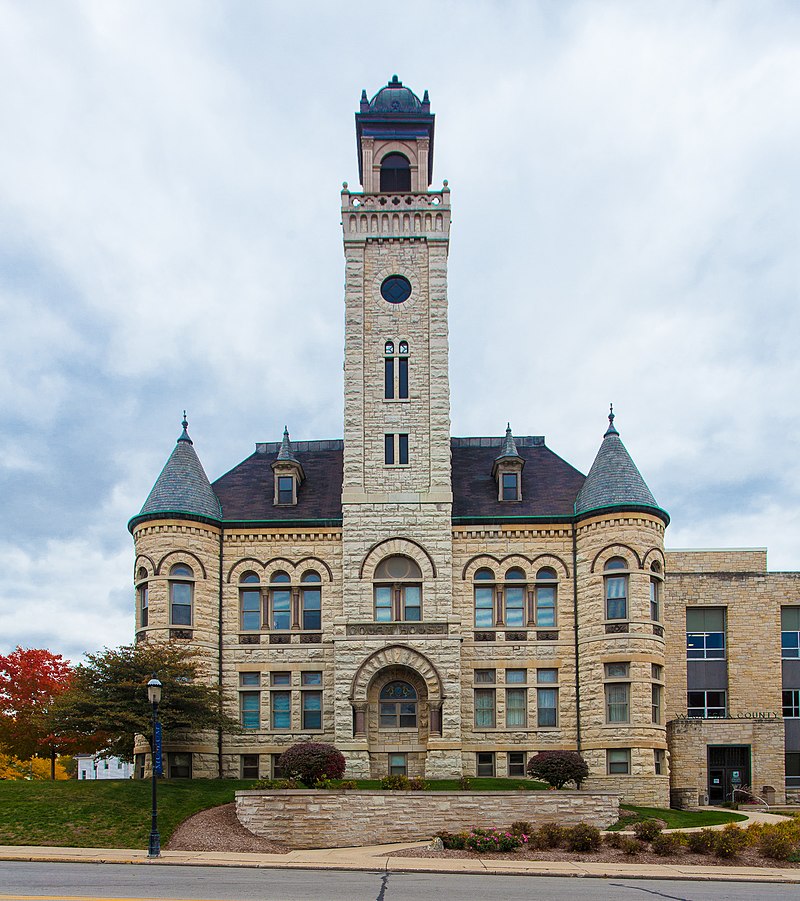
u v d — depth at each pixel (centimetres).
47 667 6153
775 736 5559
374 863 3375
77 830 3853
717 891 2881
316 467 6003
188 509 5366
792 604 6122
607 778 5034
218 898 2489
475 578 5469
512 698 5366
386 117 5822
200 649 5266
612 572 5238
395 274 5656
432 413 5494
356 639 5128
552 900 2594
